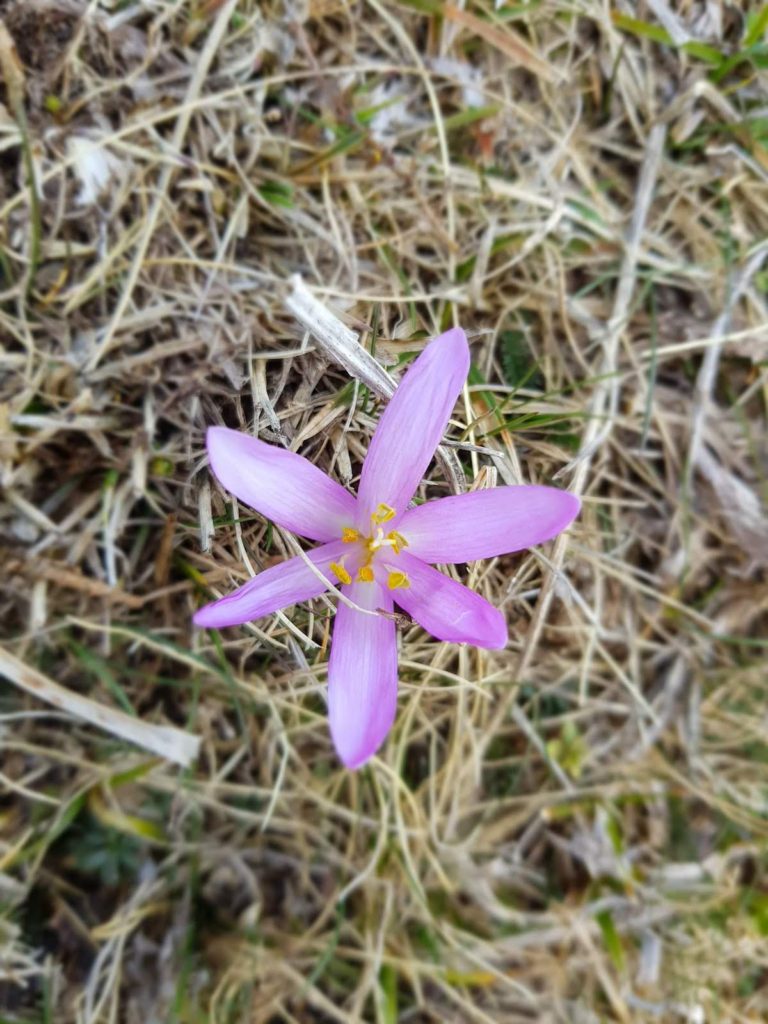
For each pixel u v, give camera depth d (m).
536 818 0.16
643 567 0.15
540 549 0.12
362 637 0.10
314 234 0.13
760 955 0.16
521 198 0.14
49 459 0.13
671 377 0.15
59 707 0.14
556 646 0.14
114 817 0.14
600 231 0.14
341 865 0.15
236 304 0.13
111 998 0.14
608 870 0.16
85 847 0.14
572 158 0.14
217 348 0.12
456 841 0.15
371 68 0.14
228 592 0.12
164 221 0.13
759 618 0.16
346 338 0.10
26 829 0.14
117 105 0.13
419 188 0.14
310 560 0.10
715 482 0.15
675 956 0.16
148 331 0.13
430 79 0.14
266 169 0.14
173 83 0.13
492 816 0.15
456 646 0.12
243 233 0.13
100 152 0.13
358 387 0.11
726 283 0.15
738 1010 0.16
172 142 0.13
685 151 0.15
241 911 0.15
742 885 0.16
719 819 0.16
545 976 0.16
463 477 0.11
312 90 0.14
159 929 0.15
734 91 0.14
